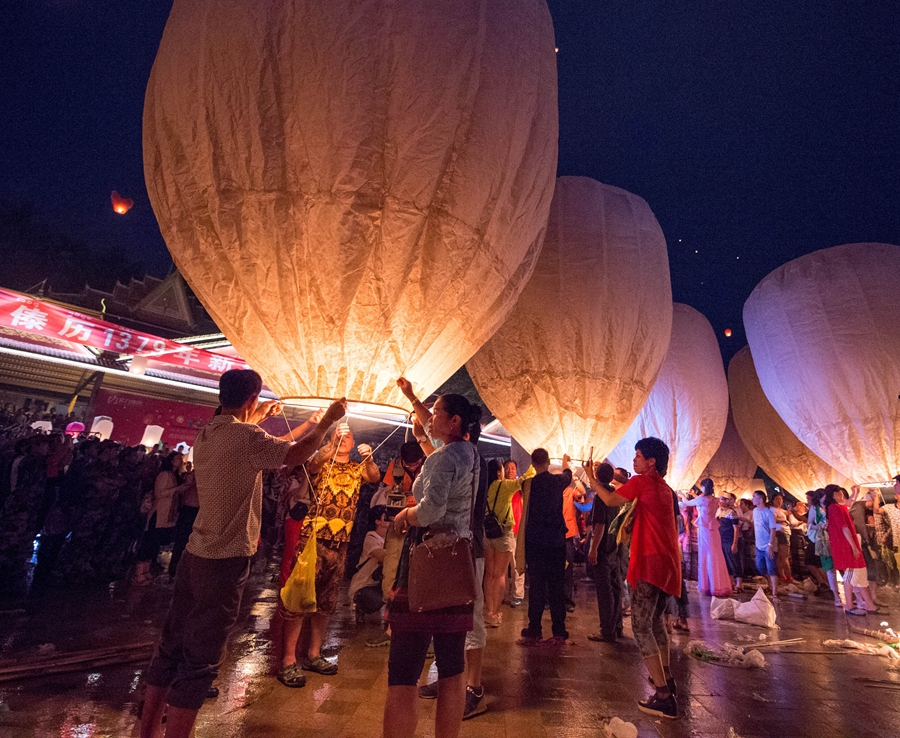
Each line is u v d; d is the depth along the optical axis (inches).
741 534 448.1
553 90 181.3
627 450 495.2
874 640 232.8
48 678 137.4
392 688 88.3
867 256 442.0
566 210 314.7
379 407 153.6
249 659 164.4
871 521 406.0
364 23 137.0
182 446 485.7
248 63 135.8
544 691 149.6
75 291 888.9
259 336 149.3
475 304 164.1
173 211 149.4
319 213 136.7
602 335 299.0
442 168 144.0
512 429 324.5
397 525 100.5
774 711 141.0
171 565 287.4
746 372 657.6
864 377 417.7
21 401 525.3
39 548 269.0
